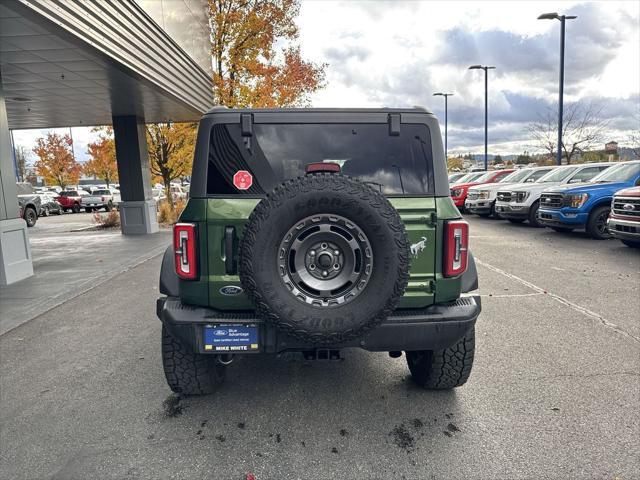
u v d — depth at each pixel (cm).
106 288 727
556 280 721
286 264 265
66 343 481
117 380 389
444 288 303
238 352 287
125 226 1495
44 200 2791
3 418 329
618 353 429
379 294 265
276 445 291
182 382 337
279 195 260
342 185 261
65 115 1457
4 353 454
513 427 308
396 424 314
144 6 1000
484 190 1684
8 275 752
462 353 337
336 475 261
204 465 271
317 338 265
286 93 1905
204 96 1541
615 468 263
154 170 1977
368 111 309
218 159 299
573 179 1373
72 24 691
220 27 1852
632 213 895
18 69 905
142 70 971
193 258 289
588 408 330
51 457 282
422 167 309
